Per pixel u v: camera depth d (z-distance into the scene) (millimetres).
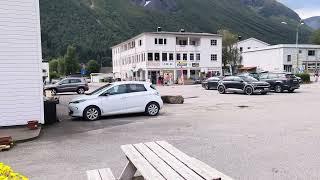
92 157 7590
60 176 6277
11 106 12297
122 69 78375
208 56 66062
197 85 48781
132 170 5008
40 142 9555
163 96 20719
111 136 10086
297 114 14008
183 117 13938
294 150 7719
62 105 21078
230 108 17016
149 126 11773
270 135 9523
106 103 13984
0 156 7996
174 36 62875
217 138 9273
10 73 12266
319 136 9266
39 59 12648
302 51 72312
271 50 73188
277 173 6066
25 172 6609
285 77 28750
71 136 10336
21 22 12367
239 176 5938
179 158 4586
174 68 63031
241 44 86125
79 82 34438
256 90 26328
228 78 28750
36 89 12633
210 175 3740
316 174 5973
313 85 39875
